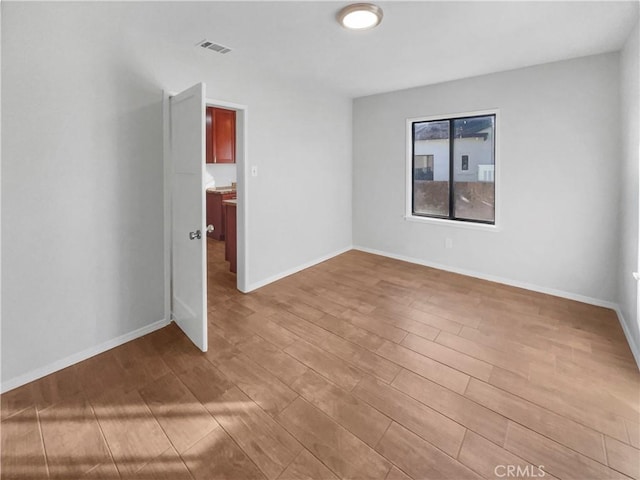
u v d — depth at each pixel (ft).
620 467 4.73
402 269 13.93
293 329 8.89
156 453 5.05
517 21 7.54
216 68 9.64
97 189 7.48
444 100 12.86
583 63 9.90
